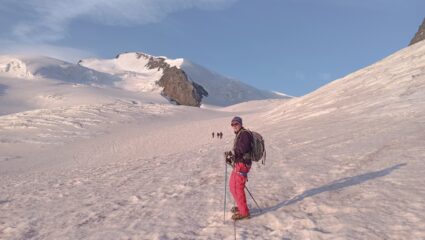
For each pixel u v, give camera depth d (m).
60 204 11.45
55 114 62.97
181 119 68.00
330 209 7.60
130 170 17.61
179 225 7.88
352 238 6.10
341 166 11.26
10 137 48.34
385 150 12.32
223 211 8.48
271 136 23.20
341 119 24.25
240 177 7.64
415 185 8.25
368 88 33.72
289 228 6.96
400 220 6.55
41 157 38.19
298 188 9.55
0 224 9.61
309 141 17.97
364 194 8.20
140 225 8.19
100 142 45.31
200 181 12.41
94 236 7.82
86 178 16.66
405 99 23.91
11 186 16.88
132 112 69.31
